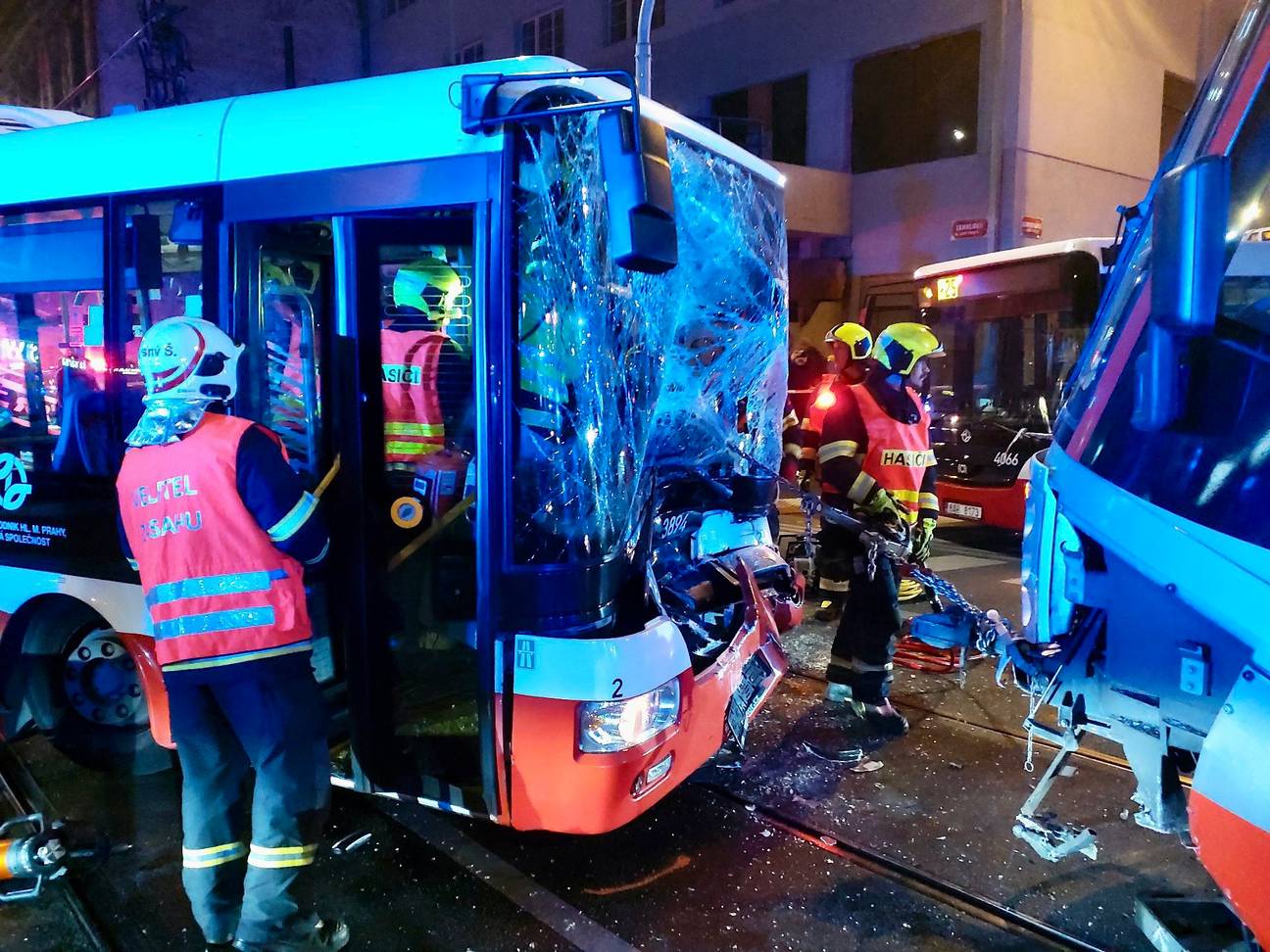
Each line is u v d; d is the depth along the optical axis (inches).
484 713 109.5
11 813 143.1
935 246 602.2
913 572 129.4
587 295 107.4
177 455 98.7
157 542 99.0
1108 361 90.8
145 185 126.2
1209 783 74.5
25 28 714.8
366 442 115.5
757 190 160.9
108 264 130.1
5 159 140.8
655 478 130.1
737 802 144.6
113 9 656.4
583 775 106.8
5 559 146.9
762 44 672.4
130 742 152.8
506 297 104.7
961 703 186.4
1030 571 102.9
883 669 168.4
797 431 211.6
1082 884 122.0
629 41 741.9
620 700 106.1
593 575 109.2
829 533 173.2
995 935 111.9
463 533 115.2
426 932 112.6
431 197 107.2
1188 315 71.4
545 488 108.0
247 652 97.7
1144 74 624.7
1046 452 104.0
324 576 126.1
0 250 142.4
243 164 119.3
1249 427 74.2
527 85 104.9
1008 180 565.9
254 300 122.3
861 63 630.5
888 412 170.2
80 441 136.9
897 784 150.9
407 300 114.4
